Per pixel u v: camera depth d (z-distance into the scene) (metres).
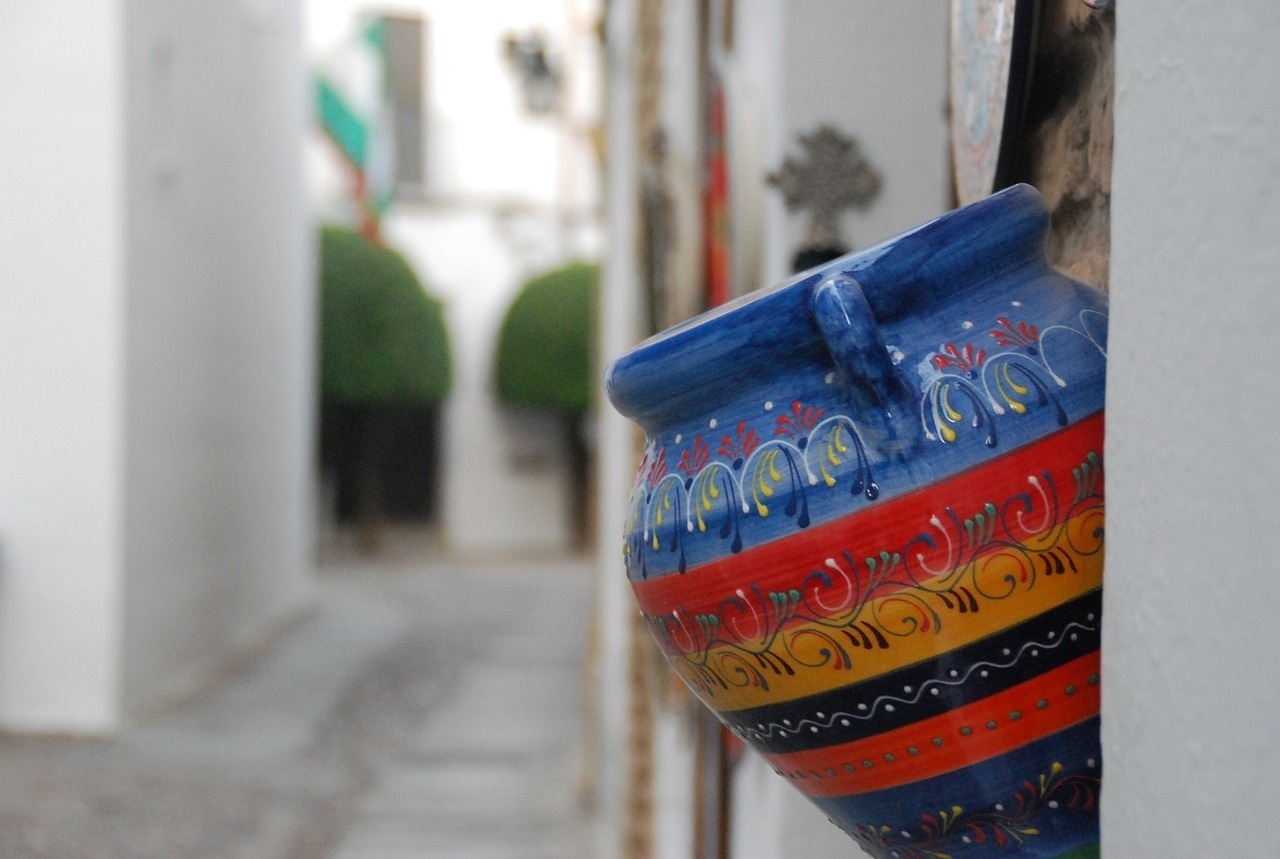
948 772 0.76
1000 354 0.76
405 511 24.50
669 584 0.81
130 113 9.11
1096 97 0.98
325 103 21.11
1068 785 0.76
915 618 0.73
